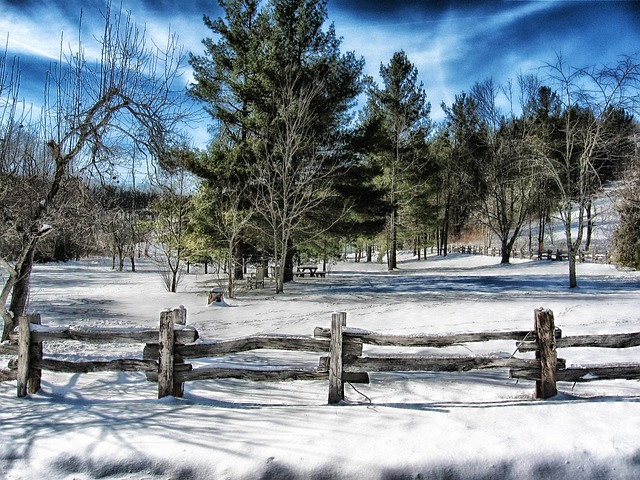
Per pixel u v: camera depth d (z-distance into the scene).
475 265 40.88
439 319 13.02
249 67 22.14
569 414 4.98
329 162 22.50
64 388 6.40
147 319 13.96
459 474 4.00
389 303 16.81
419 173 41.16
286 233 21.58
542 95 38.22
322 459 4.13
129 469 4.13
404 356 5.54
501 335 5.55
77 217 8.88
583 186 20.56
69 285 27.31
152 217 24.05
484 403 5.57
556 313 13.19
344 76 22.89
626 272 25.66
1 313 8.55
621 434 4.46
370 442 4.42
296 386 6.69
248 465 4.07
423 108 41.38
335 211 23.64
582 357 7.77
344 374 5.61
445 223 51.38
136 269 45.53
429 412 5.21
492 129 38.59
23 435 4.66
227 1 23.56
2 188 8.20
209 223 22.00
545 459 4.12
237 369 5.71
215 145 23.20
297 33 22.61
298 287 23.97
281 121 21.27
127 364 5.83
